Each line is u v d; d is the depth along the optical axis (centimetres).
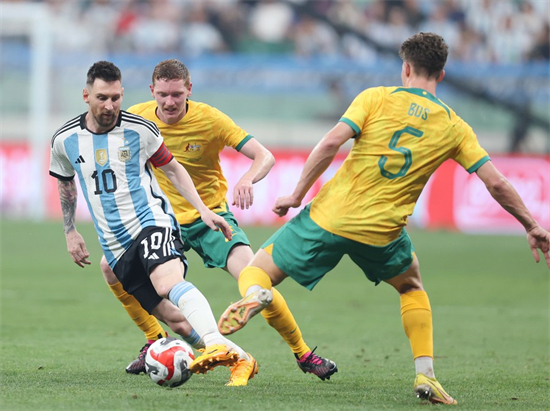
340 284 4547
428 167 1655
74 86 9062
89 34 9469
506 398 1778
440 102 1678
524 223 1656
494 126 8656
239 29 9519
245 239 2142
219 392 1714
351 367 2264
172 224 1802
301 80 8931
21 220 7362
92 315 3262
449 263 5403
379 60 9281
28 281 4284
